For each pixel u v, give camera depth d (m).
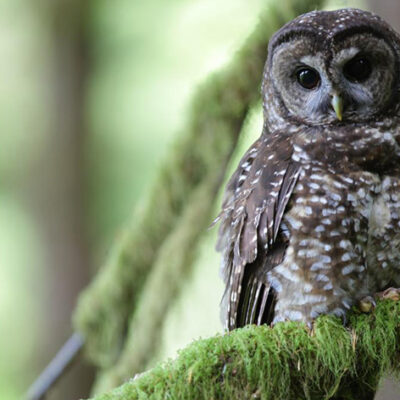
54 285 22.62
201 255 10.85
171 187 10.64
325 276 7.13
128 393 5.94
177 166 10.50
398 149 7.39
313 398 6.62
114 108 22.12
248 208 7.54
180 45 20.73
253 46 9.71
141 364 11.16
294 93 7.68
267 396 6.25
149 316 11.07
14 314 22.47
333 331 6.67
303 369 6.45
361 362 6.80
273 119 7.93
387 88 7.45
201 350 6.17
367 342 6.75
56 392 18.98
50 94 23.00
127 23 21.42
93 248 22.80
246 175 7.92
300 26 7.42
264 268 7.42
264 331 6.44
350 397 7.00
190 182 10.55
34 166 23.05
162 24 21.00
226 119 10.09
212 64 19.77
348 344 6.64
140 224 10.94
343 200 7.13
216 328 11.66
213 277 11.59
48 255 22.72
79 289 22.67
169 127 21.50
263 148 7.76
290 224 7.21
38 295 22.62
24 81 23.28
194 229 10.64
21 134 23.20
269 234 7.32
